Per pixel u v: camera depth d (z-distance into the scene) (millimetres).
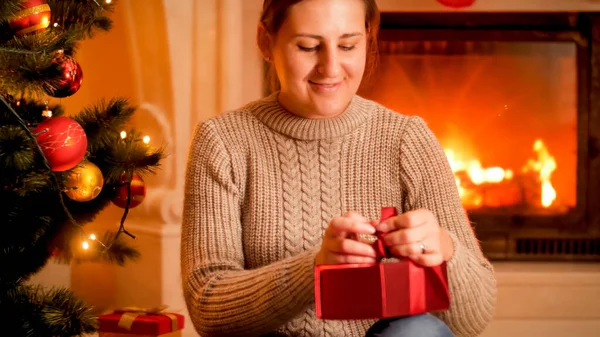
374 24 1185
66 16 1634
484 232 2531
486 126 2533
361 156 1223
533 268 2439
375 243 915
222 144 1234
